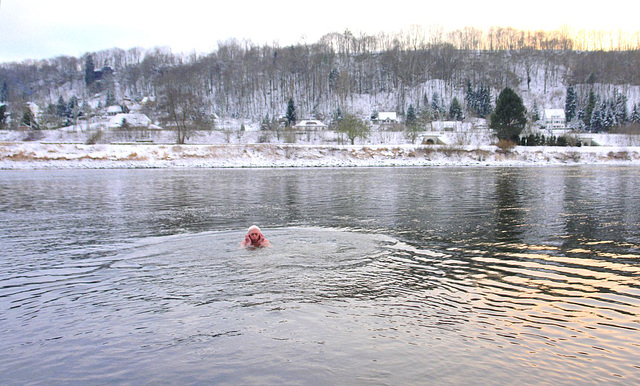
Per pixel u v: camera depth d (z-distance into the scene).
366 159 72.12
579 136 97.00
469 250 14.09
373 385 6.28
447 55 196.38
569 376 6.54
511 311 8.93
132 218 21.17
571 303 9.41
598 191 32.91
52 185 39.03
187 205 25.89
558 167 64.56
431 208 24.28
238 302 9.30
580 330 8.07
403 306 9.12
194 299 9.52
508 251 14.02
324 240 15.55
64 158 63.75
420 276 11.15
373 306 9.10
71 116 150.12
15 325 8.38
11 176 49.03
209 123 117.94
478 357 7.06
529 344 7.52
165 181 42.94
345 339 7.66
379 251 13.80
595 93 170.00
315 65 196.75
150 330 8.05
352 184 39.22
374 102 176.12
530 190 33.81
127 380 6.49
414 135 95.38
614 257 13.30
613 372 6.65
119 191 34.06
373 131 112.81
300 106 164.38
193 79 188.62
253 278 10.88
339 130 92.25
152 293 9.93
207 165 66.62
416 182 41.06
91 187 37.22
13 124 120.56
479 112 156.00
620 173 51.75
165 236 16.64
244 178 46.34
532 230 17.72
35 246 15.10
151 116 146.50
